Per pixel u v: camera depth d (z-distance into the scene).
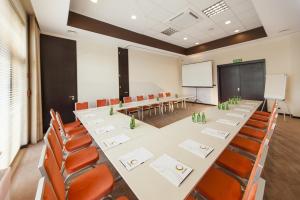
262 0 2.74
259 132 2.36
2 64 2.12
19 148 2.87
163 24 4.48
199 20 4.24
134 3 3.31
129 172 1.05
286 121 4.46
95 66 5.12
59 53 4.30
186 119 2.45
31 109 3.25
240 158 1.58
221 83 7.15
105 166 1.50
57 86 4.30
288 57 4.95
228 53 6.62
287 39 4.94
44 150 1.06
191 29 4.96
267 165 2.23
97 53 5.14
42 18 3.20
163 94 7.13
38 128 3.48
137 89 6.58
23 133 3.04
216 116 2.59
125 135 1.79
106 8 3.53
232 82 6.75
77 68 4.71
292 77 4.89
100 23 4.20
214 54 7.18
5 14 2.17
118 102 4.95
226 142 1.53
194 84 8.04
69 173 1.54
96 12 3.72
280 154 2.56
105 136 1.79
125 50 5.99
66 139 2.29
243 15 4.02
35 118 3.28
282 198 1.62
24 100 3.06
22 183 1.96
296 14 3.29
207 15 3.96
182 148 1.40
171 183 0.93
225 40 5.92
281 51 5.09
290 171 2.08
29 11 3.13
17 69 2.70
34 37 3.26
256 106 3.51
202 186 1.21
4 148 2.12
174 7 3.50
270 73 5.40
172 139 1.63
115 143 1.56
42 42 4.00
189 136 1.70
